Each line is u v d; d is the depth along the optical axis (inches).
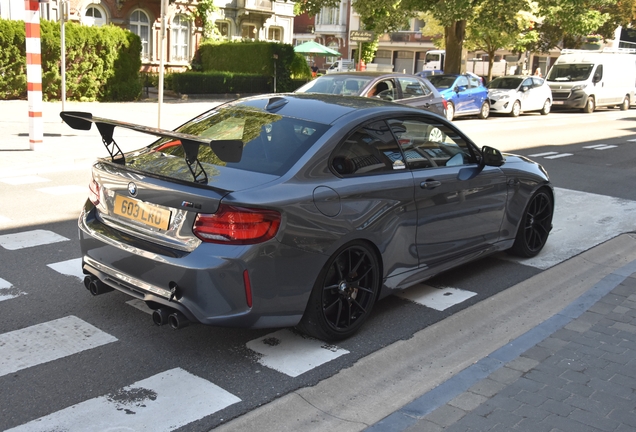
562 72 1253.1
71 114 167.6
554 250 269.4
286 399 142.1
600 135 779.4
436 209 196.1
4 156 418.9
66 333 171.5
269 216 147.3
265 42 1220.5
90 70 847.1
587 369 157.1
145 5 1321.4
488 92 1052.5
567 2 1042.1
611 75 1267.2
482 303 203.5
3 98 789.2
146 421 131.8
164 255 149.2
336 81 506.9
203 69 1406.3
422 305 204.7
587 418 134.5
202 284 144.3
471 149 218.8
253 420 133.6
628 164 540.7
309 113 181.6
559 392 145.2
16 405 135.9
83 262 172.2
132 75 909.8
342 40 2588.6
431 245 198.1
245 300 147.6
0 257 229.9
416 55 2598.4
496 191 224.8
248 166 162.7
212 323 146.6
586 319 190.1
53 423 129.7
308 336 176.4
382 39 2637.8
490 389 145.9
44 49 795.4
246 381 150.5
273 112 184.7
